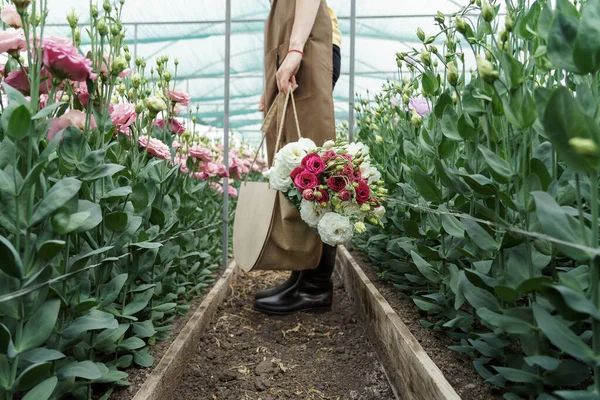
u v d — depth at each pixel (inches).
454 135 47.3
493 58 43.9
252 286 110.4
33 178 34.1
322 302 89.0
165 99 71.8
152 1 267.6
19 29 43.5
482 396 42.4
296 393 59.9
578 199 30.3
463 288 43.9
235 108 556.4
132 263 54.4
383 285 79.1
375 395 58.9
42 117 35.7
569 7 33.9
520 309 37.1
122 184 57.0
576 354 29.0
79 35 50.3
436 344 53.6
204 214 95.8
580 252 29.7
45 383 35.0
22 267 32.5
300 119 79.0
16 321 35.6
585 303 27.7
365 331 78.7
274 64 83.0
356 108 111.0
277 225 72.1
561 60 31.1
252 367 67.1
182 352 61.4
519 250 40.0
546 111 28.3
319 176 65.4
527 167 38.5
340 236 62.7
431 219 58.5
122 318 55.7
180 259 77.5
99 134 47.1
